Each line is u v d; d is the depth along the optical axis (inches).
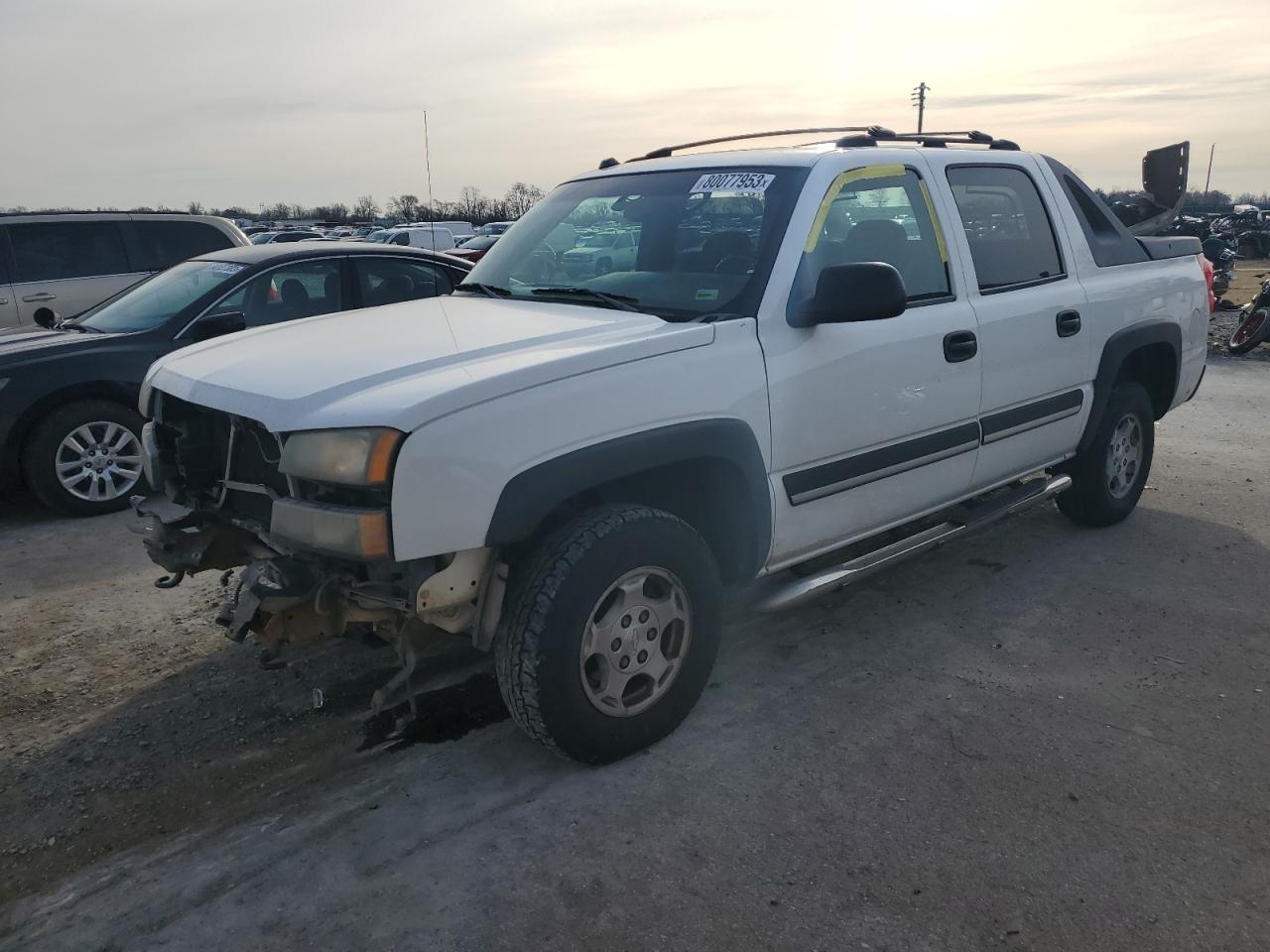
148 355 236.1
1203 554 189.9
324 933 93.2
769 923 93.1
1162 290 199.2
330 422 99.0
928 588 175.8
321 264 265.0
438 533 98.9
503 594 109.3
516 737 128.6
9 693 143.0
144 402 136.3
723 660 149.2
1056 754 121.3
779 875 99.9
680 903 96.0
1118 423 194.1
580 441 107.2
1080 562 186.5
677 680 123.6
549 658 108.0
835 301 122.0
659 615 119.5
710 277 133.2
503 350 112.7
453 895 97.9
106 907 97.7
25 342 236.1
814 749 123.3
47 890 101.0
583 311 132.3
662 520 116.5
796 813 110.0
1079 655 148.5
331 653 153.7
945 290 152.6
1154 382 211.8
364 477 96.2
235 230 366.0
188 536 122.4
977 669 144.5
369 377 106.3
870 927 92.4
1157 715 130.6
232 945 92.0
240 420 113.3
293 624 108.9
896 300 120.3
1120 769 117.9
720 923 93.2
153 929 94.4
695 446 116.5
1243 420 309.3
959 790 113.9
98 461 233.3
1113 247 191.5
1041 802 111.4
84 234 333.7
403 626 109.2
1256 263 1135.6
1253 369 404.2
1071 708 132.8
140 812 114.0
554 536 111.3
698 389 117.4
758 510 126.2
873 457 141.6
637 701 120.5
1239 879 98.2
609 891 98.0
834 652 151.3
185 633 163.2
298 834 108.7
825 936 91.3
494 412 101.2
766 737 126.4
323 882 100.5
